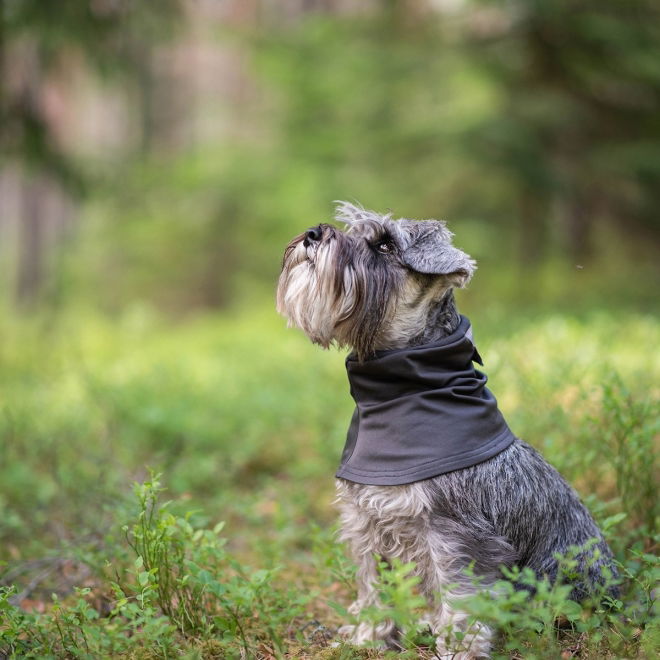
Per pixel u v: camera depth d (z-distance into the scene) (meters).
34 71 13.52
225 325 22.88
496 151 18.20
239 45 21.56
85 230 28.73
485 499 4.42
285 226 22.03
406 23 20.25
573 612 4.04
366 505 4.54
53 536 6.46
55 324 23.38
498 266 20.91
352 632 4.78
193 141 29.41
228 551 6.54
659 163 18.28
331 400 9.70
